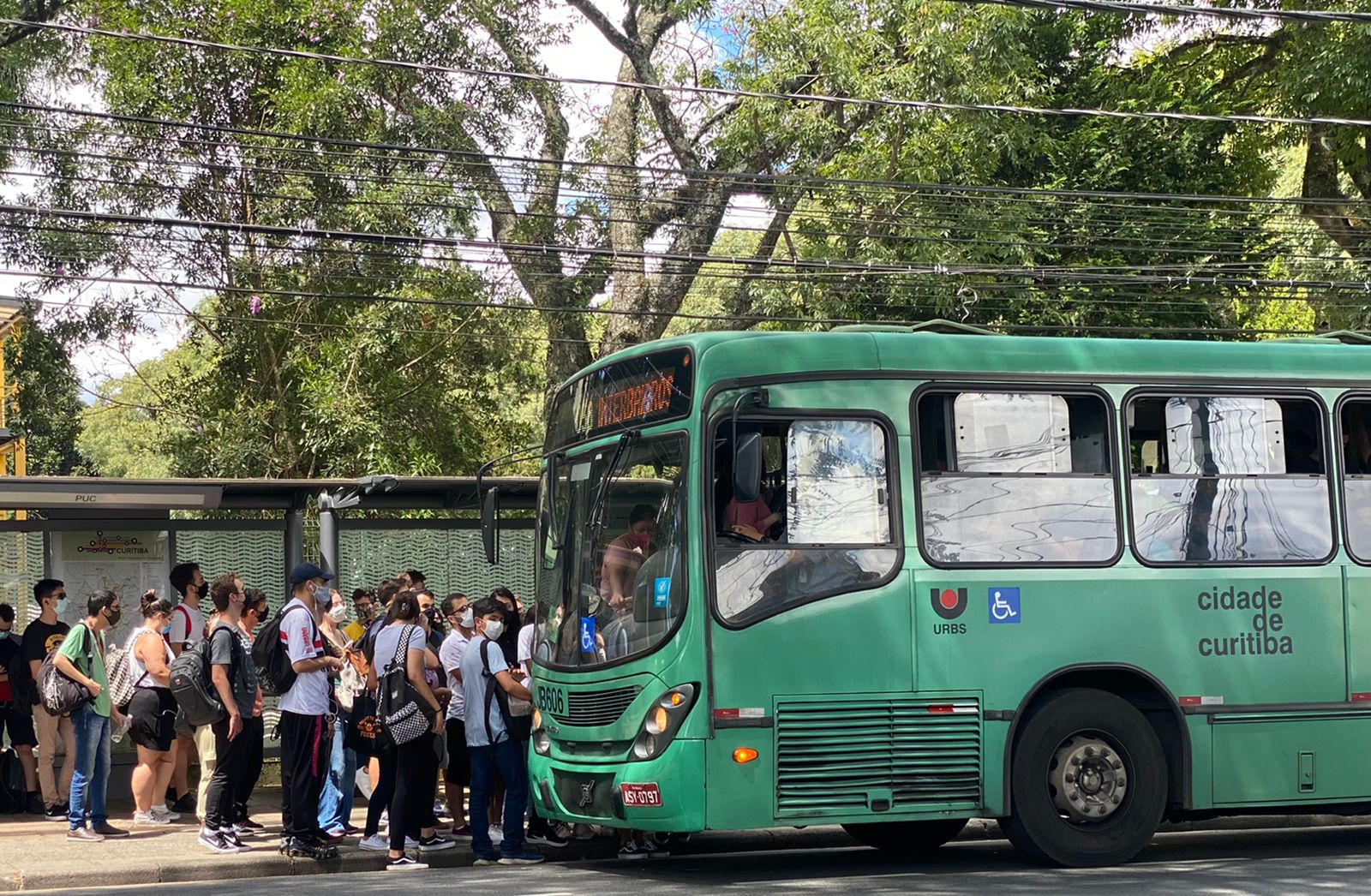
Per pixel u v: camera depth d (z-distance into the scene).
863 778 9.69
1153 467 10.55
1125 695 10.52
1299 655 10.59
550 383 25.36
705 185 24.77
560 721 10.38
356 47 23.53
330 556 15.10
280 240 23.44
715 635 9.53
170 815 13.14
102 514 14.84
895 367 10.16
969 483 10.16
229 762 11.38
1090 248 24.03
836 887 9.37
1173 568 10.42
